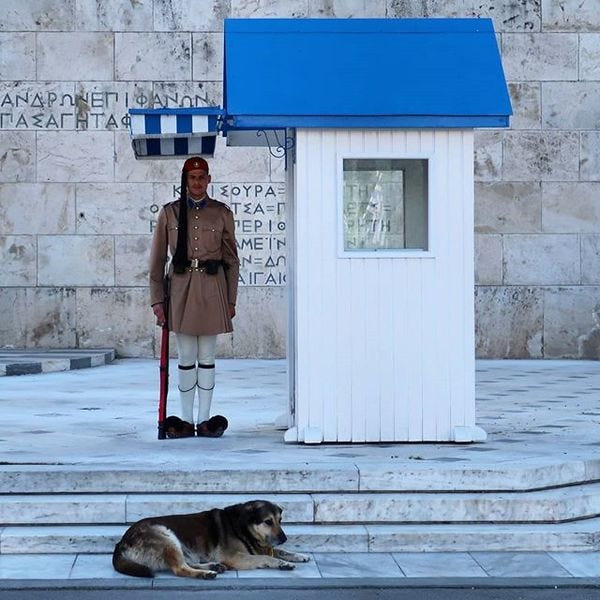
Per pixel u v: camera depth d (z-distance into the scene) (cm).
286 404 1456
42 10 2105
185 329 1172
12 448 1096
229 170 2109
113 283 2117
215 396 1546
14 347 2111
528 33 2133
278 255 2114
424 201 1116
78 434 1191
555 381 1770
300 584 845
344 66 1111
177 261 1173
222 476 977
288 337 1209
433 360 1117
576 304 2138
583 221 2136
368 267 1109
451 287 1115
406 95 1096
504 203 2130
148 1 2114
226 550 878
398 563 905
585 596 832
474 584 854
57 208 2108
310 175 1102
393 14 2130
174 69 2114
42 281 2111
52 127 2106
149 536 861
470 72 1115
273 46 1121
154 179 2114
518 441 1148
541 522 971
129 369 1927
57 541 920
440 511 966
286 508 953
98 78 2111
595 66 2138
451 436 1122
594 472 1041
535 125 2134
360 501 962
